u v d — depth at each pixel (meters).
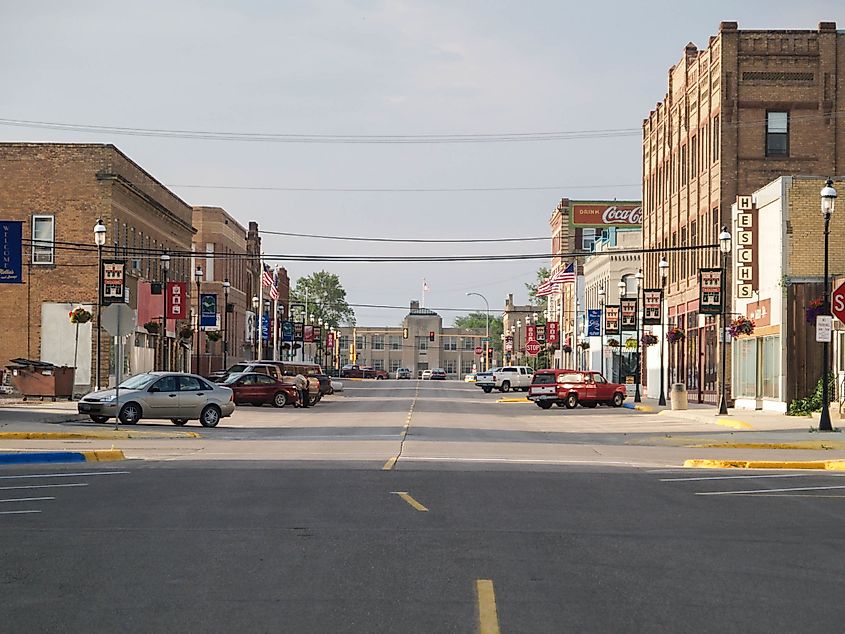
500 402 70.25
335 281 191.75
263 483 18.25
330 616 8.73
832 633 8.41
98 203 57.84
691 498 16.95
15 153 57.88
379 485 18.03
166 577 10.26
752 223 49.78
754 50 55.97
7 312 57.66
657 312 58.25
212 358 89.88
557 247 127.75
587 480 19.55
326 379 72.25
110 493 16.72
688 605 9.26
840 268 45.38
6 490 17.09
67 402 47.50
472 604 9.14
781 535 13.18
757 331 49.41
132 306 62.78
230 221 101.38
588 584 10.04
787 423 38.91
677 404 52.41
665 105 72.06
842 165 55.72
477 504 15.70
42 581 10.09
